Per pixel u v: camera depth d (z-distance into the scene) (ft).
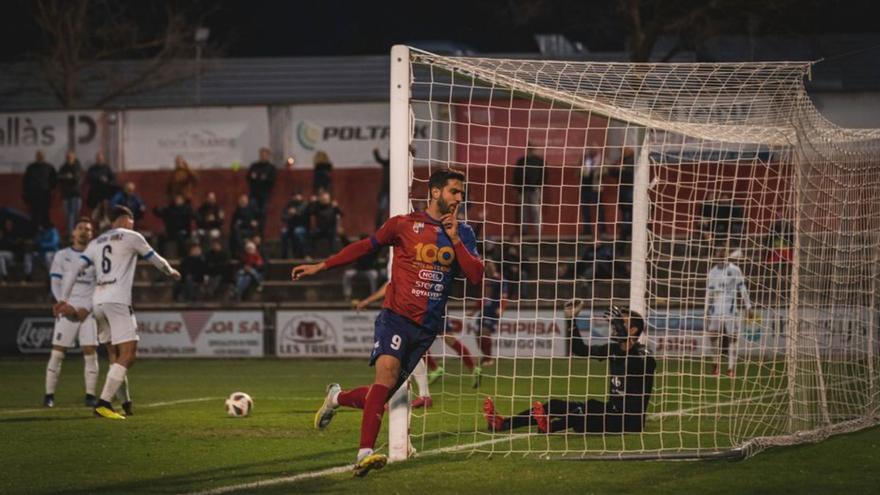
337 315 126.21
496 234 138.82
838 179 61.00
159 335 129.18
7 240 153.48
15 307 130.72
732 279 88.02
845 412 62.44
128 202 143.13
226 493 38.96
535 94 51.78
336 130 156.35
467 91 141.38
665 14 151.53
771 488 39.58
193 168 157.79
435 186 42.47
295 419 62.18
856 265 63.31
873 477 41.78
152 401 75.10
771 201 110.01
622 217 132.67
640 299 63.21
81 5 202.49
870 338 63.46
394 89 48.06
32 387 88.43
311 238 146.00
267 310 127.75
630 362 52.21
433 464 45.03
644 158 64.08
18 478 42.50
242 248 142.51
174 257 152.87
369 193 155.94
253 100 206.39
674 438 53.31
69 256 73.05
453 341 80.53
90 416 64.13
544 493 38.58
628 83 52.08
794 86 51.34
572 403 52.03
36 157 147.13
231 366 113.80
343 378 96.78
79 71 205.05
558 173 135.74
